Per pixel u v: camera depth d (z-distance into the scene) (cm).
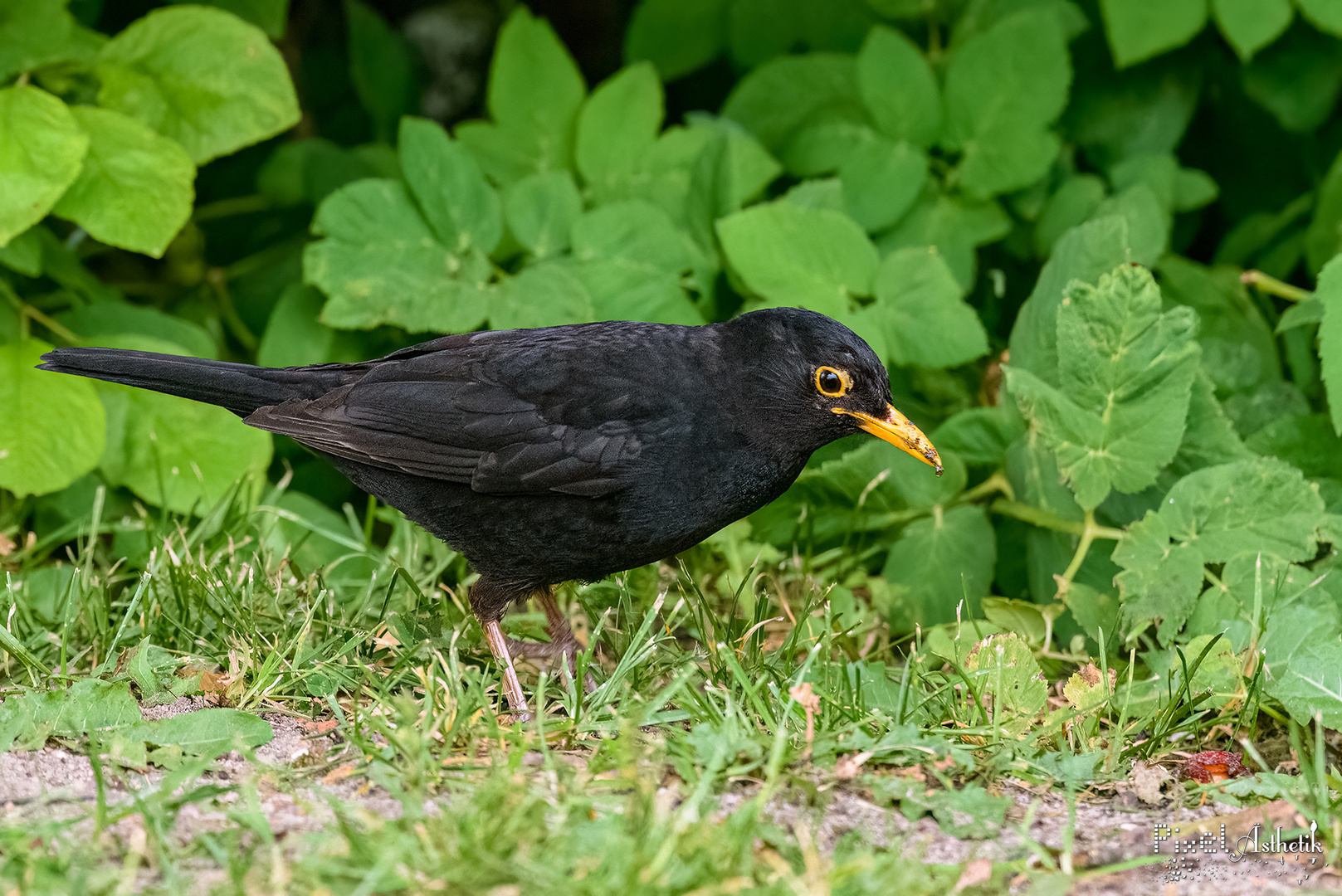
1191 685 711
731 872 500
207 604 769
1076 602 816
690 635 879
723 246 933
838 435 738
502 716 708
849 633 829
